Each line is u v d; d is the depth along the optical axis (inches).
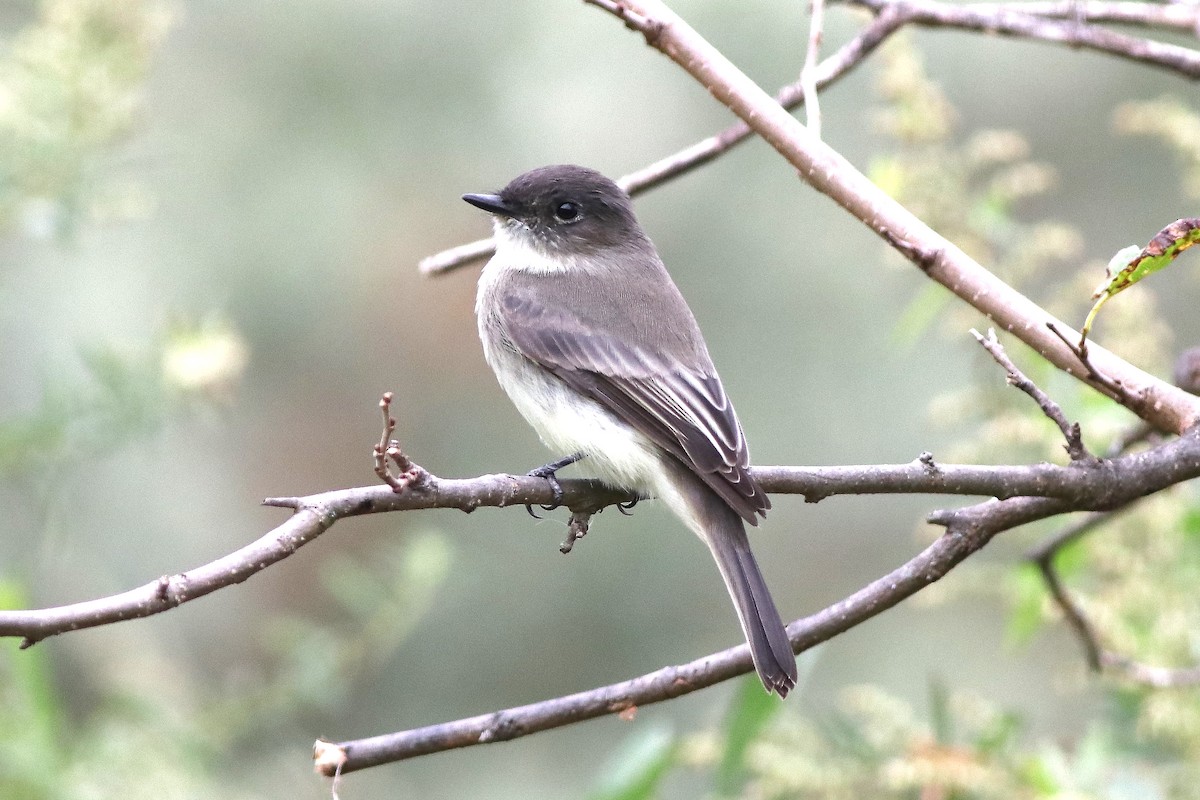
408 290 511.8
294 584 519.8
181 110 496.4
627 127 508.1
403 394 518.3
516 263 362.3
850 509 528.7
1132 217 514.9
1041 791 299.3
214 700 421.1
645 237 370.9
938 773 293.4
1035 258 339.3
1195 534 326.3
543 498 245.1
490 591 508.1
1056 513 243.3
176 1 498.0
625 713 244.4
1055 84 523.8
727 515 299.9
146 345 394.3
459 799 487.5
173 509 506.6
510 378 343.6
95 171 383.9
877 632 491.2
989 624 484.1
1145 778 304.5
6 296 450.0
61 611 199.9
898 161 339.9
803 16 496.4
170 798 372.8
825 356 505.4
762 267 507.8
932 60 521.7
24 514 458.0
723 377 505.0
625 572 509.7
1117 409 327.9
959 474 243.9
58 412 377.4
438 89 508.1
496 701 503.5
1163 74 518.9
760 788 309.6
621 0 266.8
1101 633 325.4
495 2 508.4
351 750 236.4
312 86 504.1
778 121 259.1
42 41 389.7
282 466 517.7
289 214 501.7
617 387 326.6
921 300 347.9
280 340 510.9
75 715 475.8
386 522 523.5
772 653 247.3
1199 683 298.4
